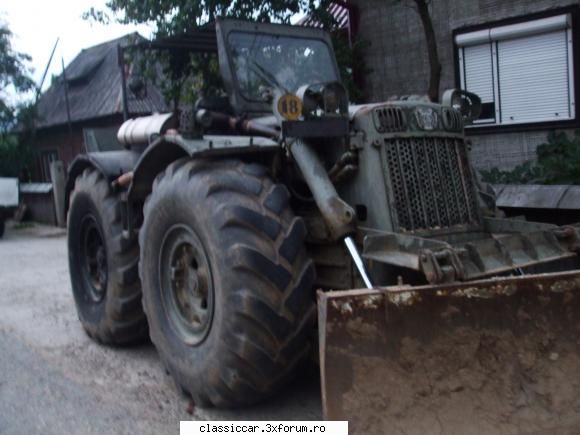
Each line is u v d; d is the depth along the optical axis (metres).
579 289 3.09
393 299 2.85
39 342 5.49
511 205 5.69
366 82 9.13
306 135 3.53
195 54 5.67
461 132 3.98
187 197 3.71
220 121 4.45
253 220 3.42
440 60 8.34
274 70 4.78
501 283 2.98
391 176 3.59
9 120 18.44
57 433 3.72
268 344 3.38
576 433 3.01
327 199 3.48
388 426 2.86
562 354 3.07
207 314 3.67
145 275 4.27
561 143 6.99
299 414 3.77
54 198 15.76
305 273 3.46
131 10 8.08
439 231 3.69
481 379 2.97
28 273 8.92
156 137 4.42
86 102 18.52
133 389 4.35
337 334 2.79
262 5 8.09
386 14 8.78
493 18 7.75
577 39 7.11
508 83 7.80
